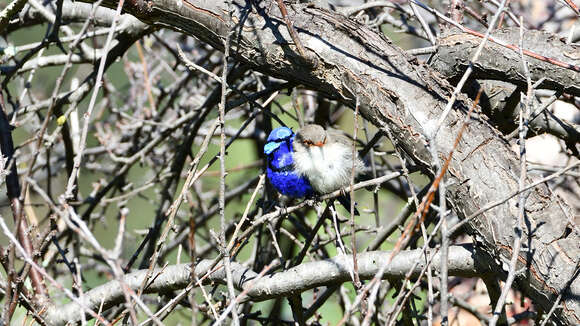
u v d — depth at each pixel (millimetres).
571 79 6066
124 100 12211
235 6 6457
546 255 5355
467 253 5855
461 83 4562
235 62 7742
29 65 8758
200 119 8477
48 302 6633
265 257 8523
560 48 6195
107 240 14281
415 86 6039
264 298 6172
